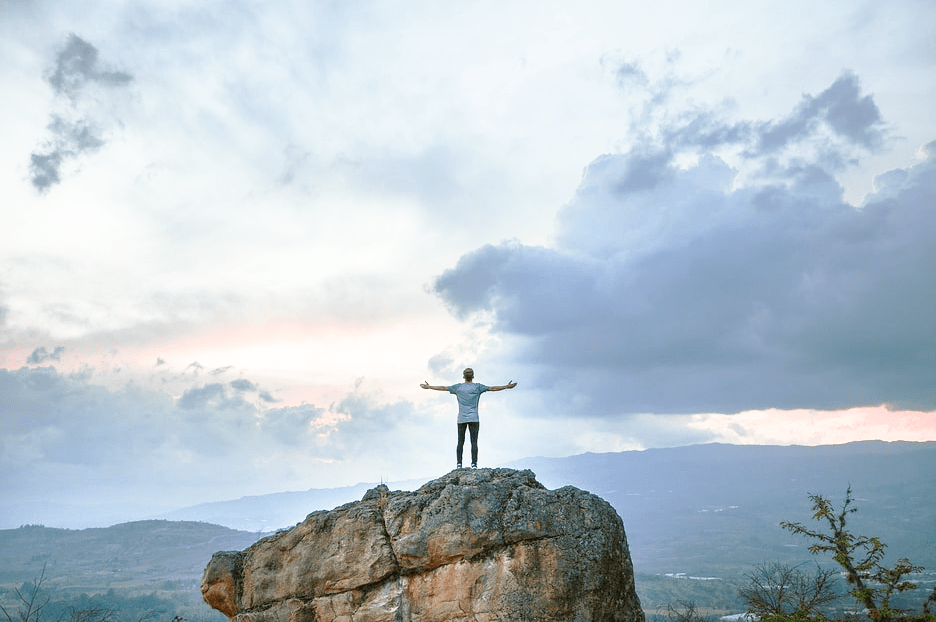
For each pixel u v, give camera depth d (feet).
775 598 114.83
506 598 66.39
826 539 87.56
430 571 69.05
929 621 78.07
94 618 172.24
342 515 72.64
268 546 74.18
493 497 69.62
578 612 66.69
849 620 98.02
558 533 68.39
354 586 70.03
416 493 73.05
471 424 79.92
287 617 71.41
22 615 152.66
